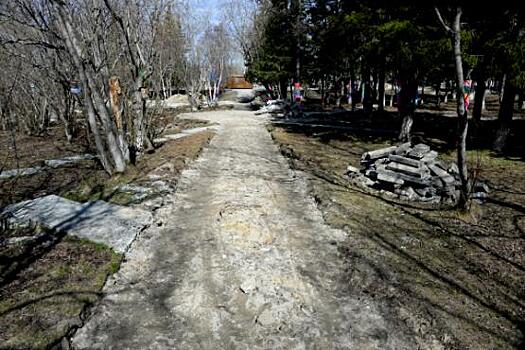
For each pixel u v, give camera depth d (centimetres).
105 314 317
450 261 426
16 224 487
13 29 914
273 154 1014
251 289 359
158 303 337
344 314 326
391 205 610
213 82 3425
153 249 439
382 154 771
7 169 837
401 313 326
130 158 823
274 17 2195
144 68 938
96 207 552
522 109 2378
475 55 825
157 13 980
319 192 644
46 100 1381
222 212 547
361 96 3234
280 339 294
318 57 2003
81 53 664
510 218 562
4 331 280
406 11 922
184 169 784
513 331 306
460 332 303
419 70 1022
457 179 663
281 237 478
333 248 448
